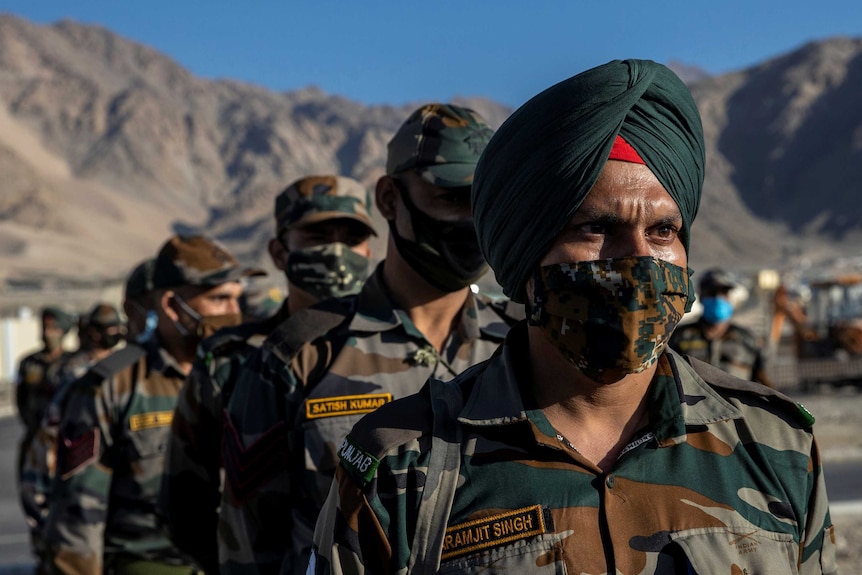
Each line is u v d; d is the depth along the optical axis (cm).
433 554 127
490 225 133
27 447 677
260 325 295
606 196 123
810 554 137
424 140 233
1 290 7925
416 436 133
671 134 125
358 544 129
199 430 279
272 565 231
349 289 309
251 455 234
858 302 2289
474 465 131
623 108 122
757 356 604
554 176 123
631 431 135
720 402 137
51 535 352
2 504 1111
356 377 235
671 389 135
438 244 236
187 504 283
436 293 246
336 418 229
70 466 356
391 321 241
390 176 242
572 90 124
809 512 138
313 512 226
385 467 132
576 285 124
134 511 362
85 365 645
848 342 2103
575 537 125
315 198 312
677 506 128
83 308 6019
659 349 126
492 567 124
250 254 11206
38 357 689
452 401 138
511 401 133
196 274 376
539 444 129
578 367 127
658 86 125
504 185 128
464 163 229
